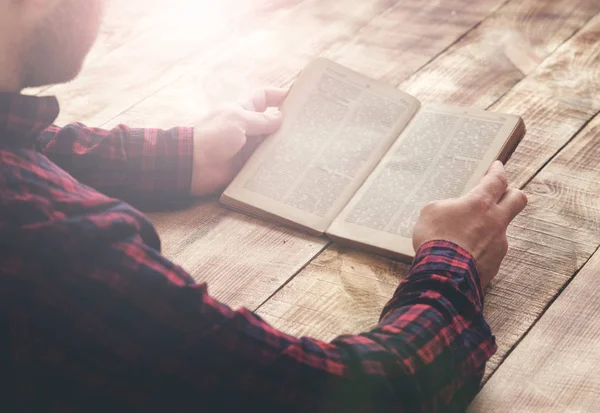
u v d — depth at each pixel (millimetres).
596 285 1106
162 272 840
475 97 1379
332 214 1196
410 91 1407
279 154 1258
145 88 1490
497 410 1004
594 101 1346
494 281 1125
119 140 1211
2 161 833
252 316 884
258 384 866
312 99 1302
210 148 1229
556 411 999
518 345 1059
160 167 1224
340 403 893
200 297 851
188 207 1258
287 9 1638
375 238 1155
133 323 829
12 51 852
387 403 909
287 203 1216
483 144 1193
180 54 1559
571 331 1064
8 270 806
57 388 827
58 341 818
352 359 913
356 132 1265
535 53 1449
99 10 880
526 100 1360
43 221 819
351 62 1482
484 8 1564
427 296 993
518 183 1237
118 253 829
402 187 1190
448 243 1046
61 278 813
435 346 954
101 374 829
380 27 1556
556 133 1302
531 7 1549
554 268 1130
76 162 1194
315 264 1167
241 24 1614
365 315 1105
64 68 884
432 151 1214
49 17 851
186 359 842
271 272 1165
